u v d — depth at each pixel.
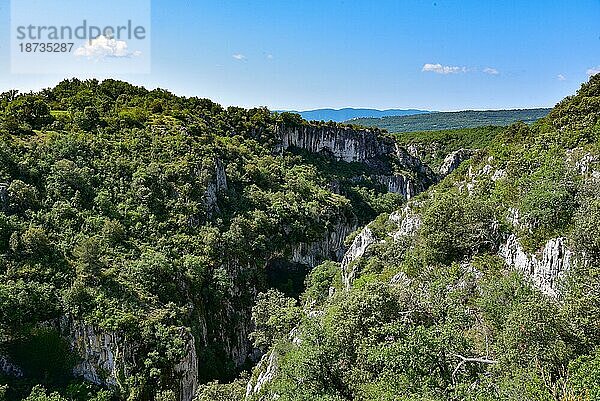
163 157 74.38
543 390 18.72
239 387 44.50
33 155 60.97
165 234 64.06
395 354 23.72
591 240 28.44
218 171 79.94
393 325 26.66
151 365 47.16
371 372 26.00
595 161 37.25
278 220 81.88
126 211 63.25
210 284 63.50
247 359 66.88
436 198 47.75
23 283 46.94
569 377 19.23
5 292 45.44
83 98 95.19
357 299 29.97
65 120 76.31
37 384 44.09
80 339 47.03
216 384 45.72
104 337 46.69
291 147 126.25
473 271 34.09
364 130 145.50
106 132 76.31
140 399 45.78
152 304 52.44
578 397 17.47
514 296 26.97
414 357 23.19
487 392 19.53
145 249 59.31
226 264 67.62
